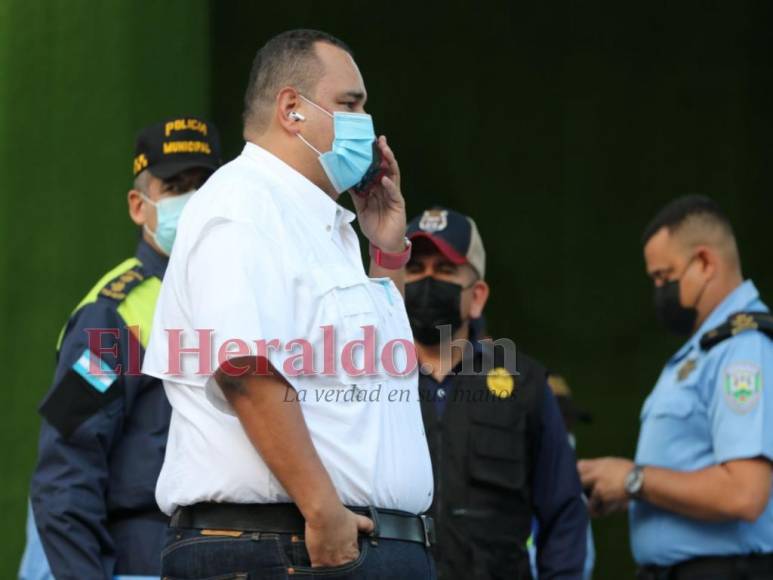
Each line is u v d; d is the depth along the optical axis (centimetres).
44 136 1919
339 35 2477
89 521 1335
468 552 1482
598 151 2506
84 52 1942
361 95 1142
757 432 1578
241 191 1057
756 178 2472
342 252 1102
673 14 2492
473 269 1569
